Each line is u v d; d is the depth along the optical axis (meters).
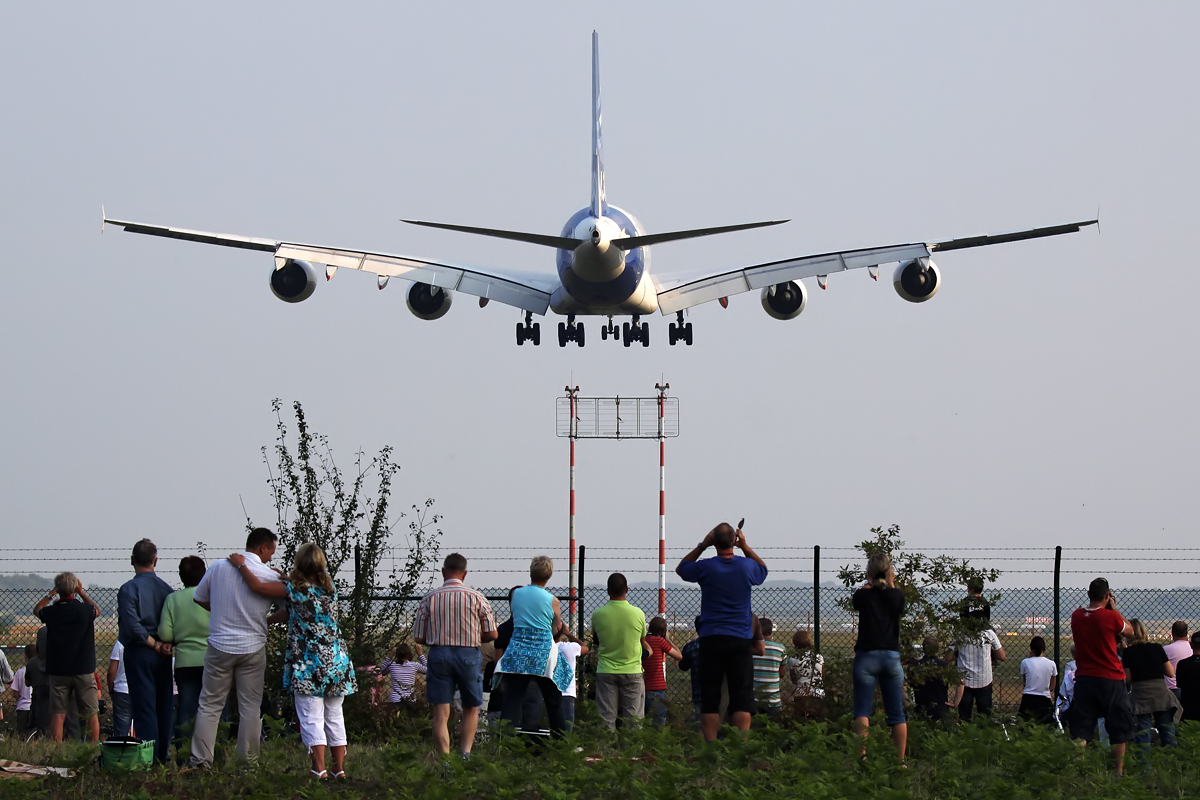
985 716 67.44
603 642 63.12
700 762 50.34
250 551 51.59
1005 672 110.62
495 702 68.19
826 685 71.81
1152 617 86.31
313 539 75.31
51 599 65.38
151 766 50.88
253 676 50.56
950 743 58.03
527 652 58.00
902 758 55.31
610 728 61.47
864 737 54.69
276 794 46.22
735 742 52.19
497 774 46.88
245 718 50.41
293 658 49.38
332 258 118.81
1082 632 59.28
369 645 74.75
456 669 54.50
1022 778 51.84
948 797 49.12
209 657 50.22
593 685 78.25
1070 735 61.38
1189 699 67.62
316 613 49.66
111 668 64.19
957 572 70.94
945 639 70.25
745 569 57.25
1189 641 72.50
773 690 65.31
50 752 56.88
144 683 54.22
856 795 46.31
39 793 45.59
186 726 52.88
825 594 79.94
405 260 123.94
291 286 119.94
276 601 51.19
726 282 124.38
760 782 48.19
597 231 109.44
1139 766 57.81
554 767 50.03
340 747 50.03
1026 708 73.81
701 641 57.16
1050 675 73.81
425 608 54.84
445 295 133.62
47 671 63.62
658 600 91.69
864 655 57.22
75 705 67.81
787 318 128.25
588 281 117.44
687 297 124.94
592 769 49.22
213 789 47.12
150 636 54.50
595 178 127.00
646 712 71.94
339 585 73.88
